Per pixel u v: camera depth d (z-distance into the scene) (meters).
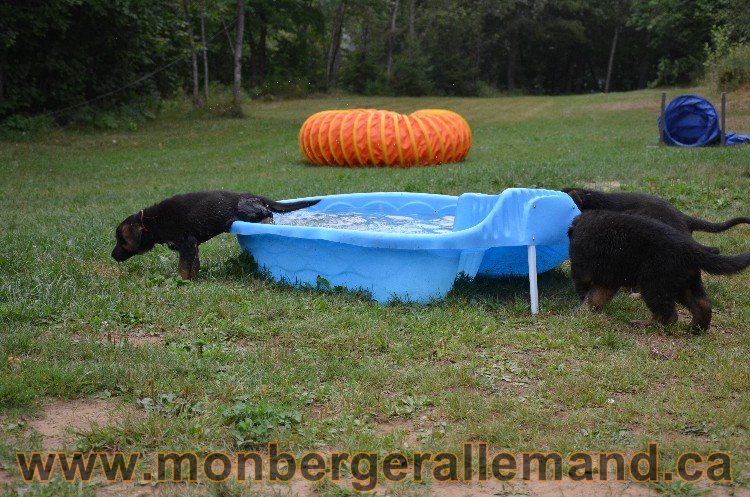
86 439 4.36
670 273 6.16
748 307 6.96
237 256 8.66
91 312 6.74
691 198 11.45
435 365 5.61
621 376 5.29
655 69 72.25
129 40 30.00
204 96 36.12
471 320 6.53
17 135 25.72
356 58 56.41
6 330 6.19
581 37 66.25
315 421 4.63
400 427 4.62
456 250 7.00
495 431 4.48
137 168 20.03
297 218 9.29
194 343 5.96
